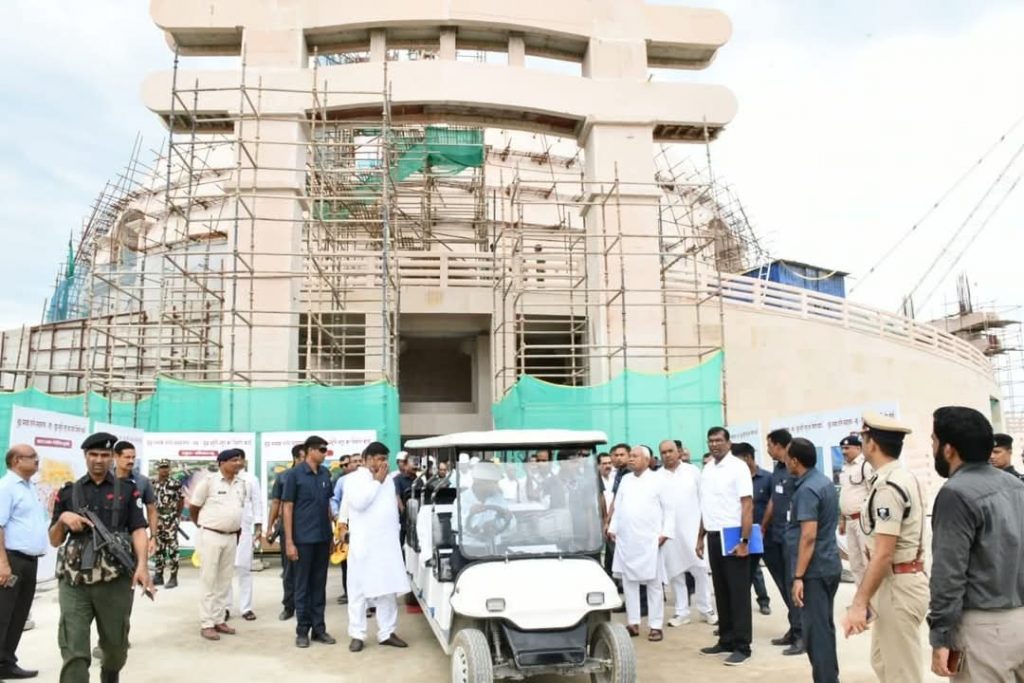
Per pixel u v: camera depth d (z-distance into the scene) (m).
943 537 3.90
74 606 5.57
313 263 19.41
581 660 5.93
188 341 20.22
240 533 9.61
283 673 7.39
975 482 3.95
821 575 6.11
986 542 3.86
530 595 6.04
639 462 8.73
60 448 11.42
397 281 18.69
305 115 18.52
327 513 8.79
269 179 18.23
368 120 19.70
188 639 8.73
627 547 8.64
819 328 21.16
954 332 46.09
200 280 24.47
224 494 8.95
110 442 5.82
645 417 16.05
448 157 23.27
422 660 7.81
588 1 19.83
